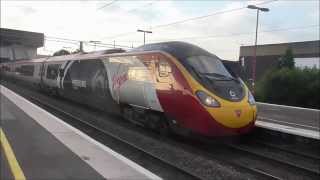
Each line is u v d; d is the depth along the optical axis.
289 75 40.94
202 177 10.34
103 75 19.92
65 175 8.59
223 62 15.12
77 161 9.73
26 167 9.08
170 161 11.87
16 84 49.00
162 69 14.88
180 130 14.34
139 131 16.69
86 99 23.19
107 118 20.33
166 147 13.68
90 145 11.50
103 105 20.55
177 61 14.37
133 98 16.66
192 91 13.50
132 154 12.40
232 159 12.77
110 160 9.89
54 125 14.88
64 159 9.90
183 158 12.23
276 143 15.47
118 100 18.14
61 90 28.64
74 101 27.33
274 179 10.34
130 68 16.98
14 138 12.23
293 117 23.59
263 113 25.41
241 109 13.38
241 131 13.59
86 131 16.25
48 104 25.25
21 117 16.75
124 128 17.31
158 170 10.62
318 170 11.95
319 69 41.12
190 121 13.61
